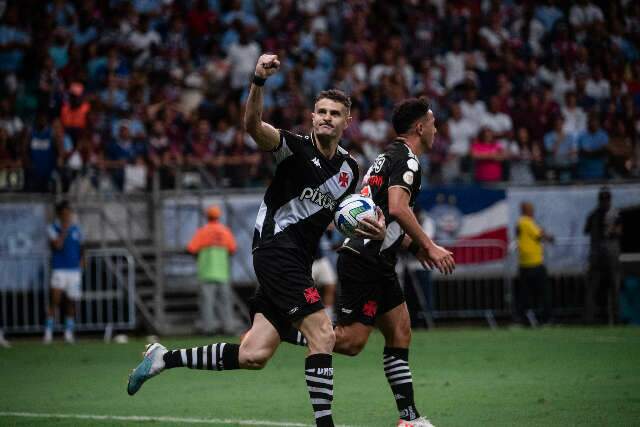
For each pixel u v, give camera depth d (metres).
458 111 69.44
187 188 61.12
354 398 29.95
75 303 57.19
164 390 32.59
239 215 60.41
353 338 23.48
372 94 69.19
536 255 59.56
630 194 65.38
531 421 25.00
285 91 67.25
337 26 78.25
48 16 69.88
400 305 23.53
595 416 25.62
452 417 25.88
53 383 35.00
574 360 40.12
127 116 63.94
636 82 81.25
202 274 54.81
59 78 66.12
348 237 22.14
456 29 79.75
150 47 69.56
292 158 21.23
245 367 21.44
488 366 38.50
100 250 57.06
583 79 78.00
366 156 63.56
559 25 81.62
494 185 63.28
